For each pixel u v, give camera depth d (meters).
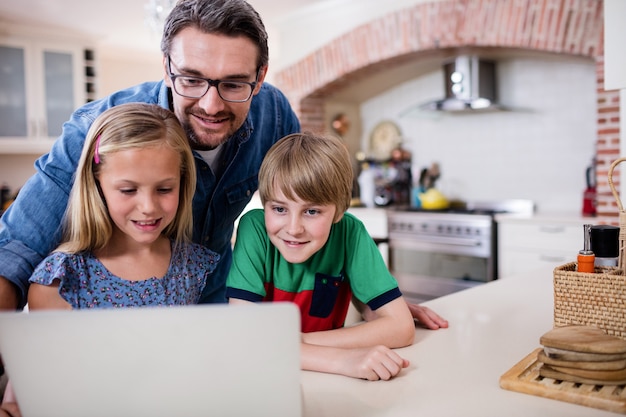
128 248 1.07
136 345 0.59
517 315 1.26
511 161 4.22
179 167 1.02
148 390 0.60
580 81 3.83
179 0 1.09
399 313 1.06
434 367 0.93
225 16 1.04
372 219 4.39
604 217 3.24
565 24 3.31
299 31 4.66
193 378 0.60
